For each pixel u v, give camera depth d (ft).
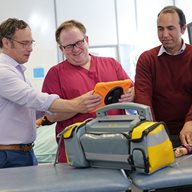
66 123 6.13
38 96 5.26
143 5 15.58
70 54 6.25
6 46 5.87
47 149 9.68
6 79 5.41
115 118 4.40
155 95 6.40
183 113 6.27
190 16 14.60
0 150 5.76
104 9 15.25
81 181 3.68
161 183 3.67
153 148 3.84
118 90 5.11
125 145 3.93
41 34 14.71
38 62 14.55
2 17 14.37
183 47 6.14
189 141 5.31
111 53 15.35
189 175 3.74
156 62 6.28
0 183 3.84
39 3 14.73
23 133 5.93
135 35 15.53
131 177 3.93
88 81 6.26
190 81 6.14
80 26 6.31
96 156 4.25
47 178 3.93
